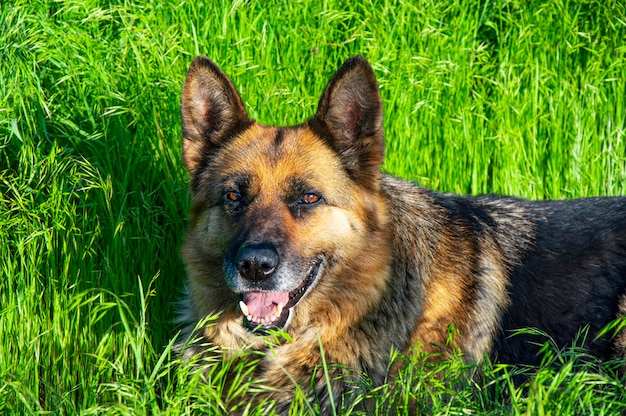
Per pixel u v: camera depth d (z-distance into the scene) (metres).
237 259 3.95
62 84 5.54
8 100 5.28
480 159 6.34
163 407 4.13
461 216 4.66
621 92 6.54
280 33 6.18
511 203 4.91
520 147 6.34
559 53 6.64
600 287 4.48
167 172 5.54
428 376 4.11
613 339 4.38
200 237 4.32
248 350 4.32
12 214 5.00
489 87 6.62
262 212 4.07
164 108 5.64
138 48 5.74
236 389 4.32
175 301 5.27
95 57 5.60
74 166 5.10
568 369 3.54
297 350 4.24
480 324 4.41
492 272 4.52
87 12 5.81
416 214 4.50
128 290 5.09
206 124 4.46
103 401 4.51
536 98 6.46
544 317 4.50
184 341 4.56
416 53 6.42
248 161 4.21
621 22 6.57
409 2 6.45
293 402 3.86
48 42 5.47
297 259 4.01
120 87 5.64
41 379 4.52
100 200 5.18
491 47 6.85
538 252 4.62
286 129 4.34
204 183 4.34
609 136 6.49
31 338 4.68
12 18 5.55
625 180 6.45
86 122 5.48
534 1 6.80
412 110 6.16
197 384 4.07
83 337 4.81
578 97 6.53
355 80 4.13
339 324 4.22
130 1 6.02
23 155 5.05
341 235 4.15
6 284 4.81
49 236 4.86
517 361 4.47
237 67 5.84
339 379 4.16
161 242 5.31
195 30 6.04
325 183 4.14
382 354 4.20
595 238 4.62
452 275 4.40
